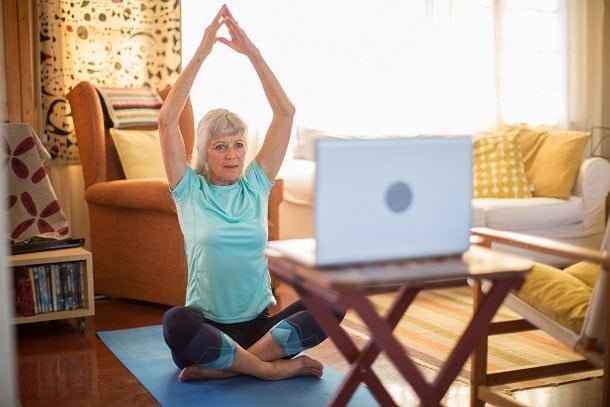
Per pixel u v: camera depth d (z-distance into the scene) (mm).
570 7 5875
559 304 2316
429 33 5387
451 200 1711
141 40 4547
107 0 4430
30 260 3387
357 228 1635
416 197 1675
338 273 1587
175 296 3854
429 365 2977
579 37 5922
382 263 1675
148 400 2609
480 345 2412
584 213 4910
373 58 5250
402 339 3354
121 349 3223
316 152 1587
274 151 2809
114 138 4262
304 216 4645
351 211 1625
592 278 2639
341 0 5121
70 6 4332
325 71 5113
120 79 4516
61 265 3518
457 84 5516
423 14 5359
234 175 2725
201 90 4711
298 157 4945
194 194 2723
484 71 5594
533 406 2545
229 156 2691
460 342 1797
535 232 4746
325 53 5098
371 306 1644
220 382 2758
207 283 2721
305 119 5094
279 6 4906
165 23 4570
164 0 4551
